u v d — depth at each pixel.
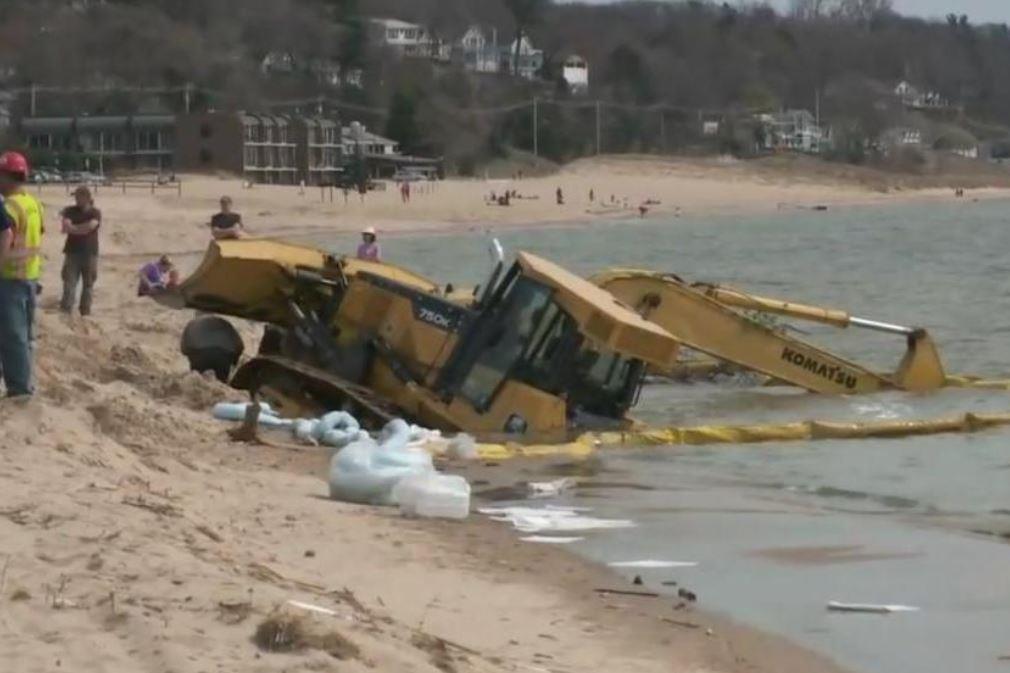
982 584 47.59
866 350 119.50
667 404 90.31
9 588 34.75
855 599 45.78
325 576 44.59
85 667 30.78
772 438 76.88
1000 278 191.88
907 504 62.03
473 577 46.72
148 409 67.94
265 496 55.53
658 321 88.88
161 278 118.44
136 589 35.50
